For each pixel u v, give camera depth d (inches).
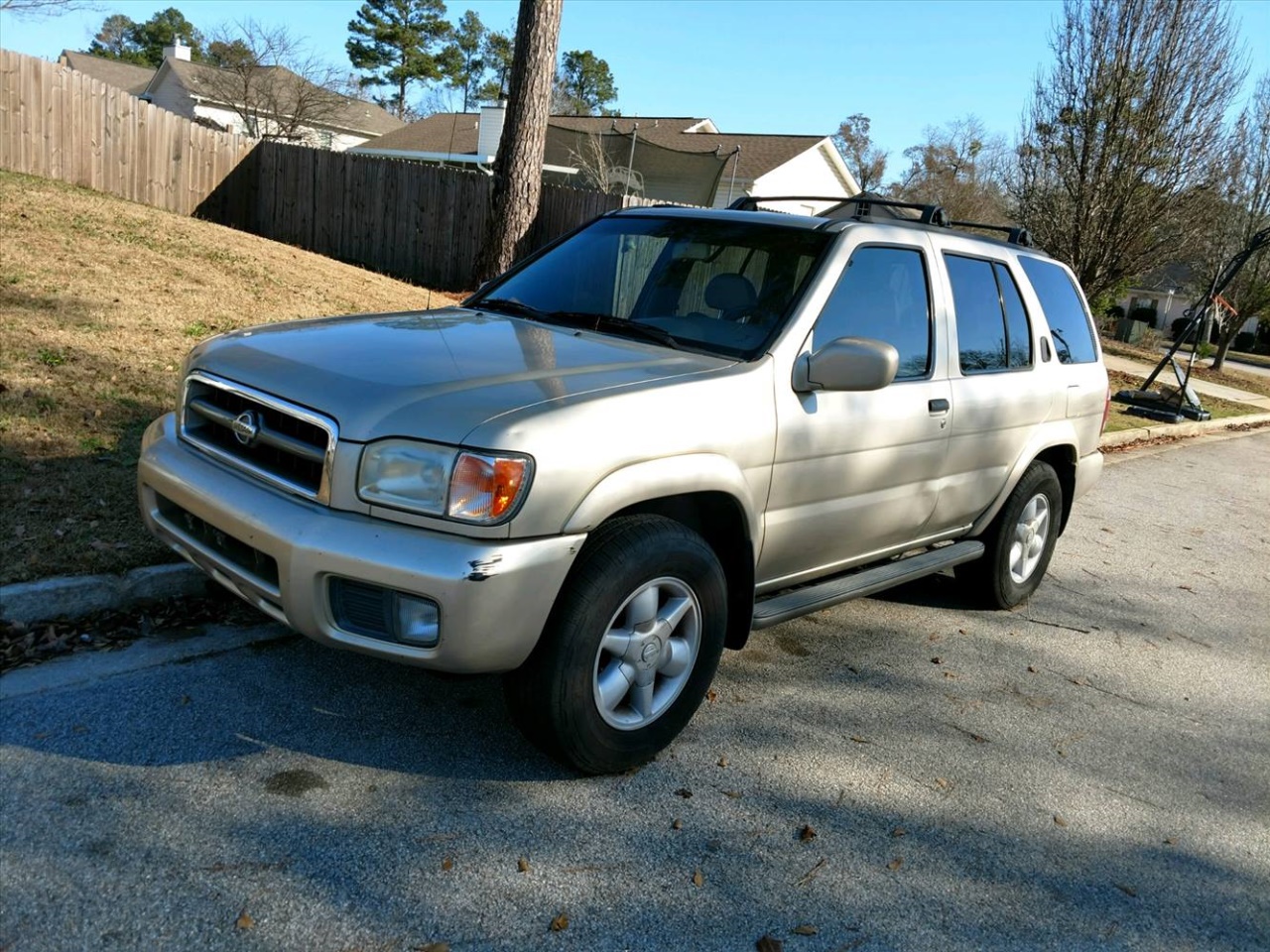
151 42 3095.5
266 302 371.6
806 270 158.9
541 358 137.9
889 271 172.7
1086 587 261.6
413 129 1573.6
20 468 198.7
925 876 125.4
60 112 564.7
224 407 134.7
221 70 1389.0
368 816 121.3
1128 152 705.0
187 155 630.5
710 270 165.2
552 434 117.0
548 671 123.3
